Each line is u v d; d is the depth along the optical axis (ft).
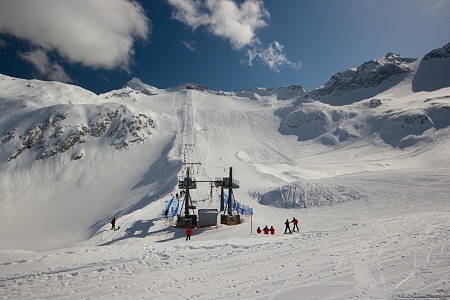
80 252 52.70
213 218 120.67
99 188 284.82
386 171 189.16
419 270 31.09
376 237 48.93
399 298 25.25
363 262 35.78
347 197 151.94
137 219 130.72
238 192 201.26
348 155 383.24
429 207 116.67
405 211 114.83
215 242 56.08
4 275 41.04
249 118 540.11
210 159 303.48
